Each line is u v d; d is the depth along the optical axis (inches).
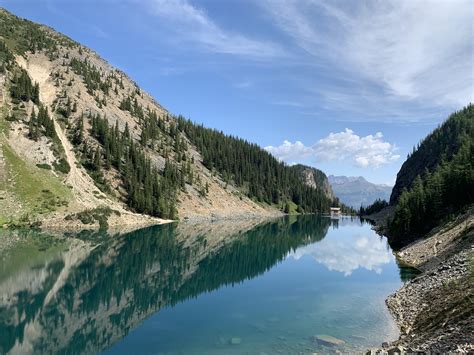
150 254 2770.7
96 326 1263.5
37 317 1355.8
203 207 6323.8
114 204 4822.8
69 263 2316.7
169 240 3533.5
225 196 7288.4
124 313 1408.7
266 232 4547.2
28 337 1160.2
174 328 1226.0
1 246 2753.4
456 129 7406.5
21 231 3457.2
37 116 5167.3
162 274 2133.4
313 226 5659.5
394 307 1370.6
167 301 1573.6
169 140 7746.1
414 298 1365.7
